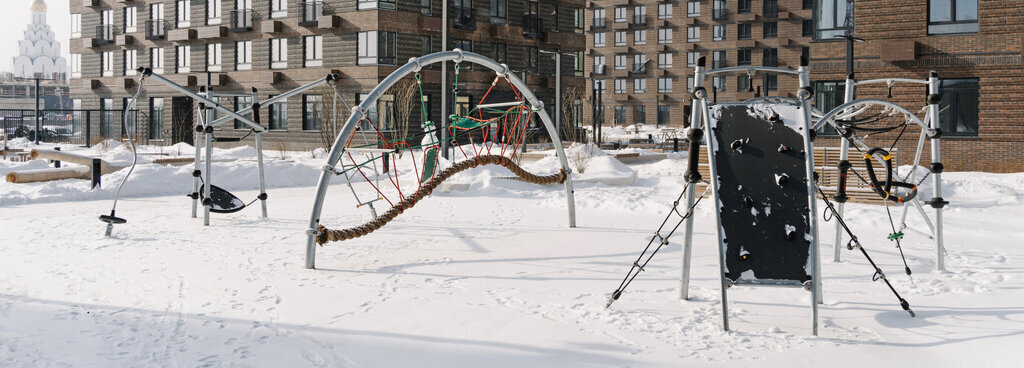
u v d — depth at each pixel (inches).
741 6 3024.1
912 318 245.8
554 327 237.1
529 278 312.5
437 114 1763.0
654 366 199.9
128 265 338.3
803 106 253.9
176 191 738.2
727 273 237.9
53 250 377.7
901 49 967.0
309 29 1774.1
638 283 300.8
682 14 3142.2
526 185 717.9
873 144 1011.3
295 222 490.3
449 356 209.6
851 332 230.4
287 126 1824.6
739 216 245.6
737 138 256.5
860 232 442.3
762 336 226.5
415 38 1744.6
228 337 227.9
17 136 2068.2
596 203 574.6
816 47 1039.0
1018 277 305.9
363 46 1713.8
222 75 1895.9
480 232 441.1
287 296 279.7
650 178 888.3
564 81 2031.3
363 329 236.5
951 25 965.8
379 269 331.9
